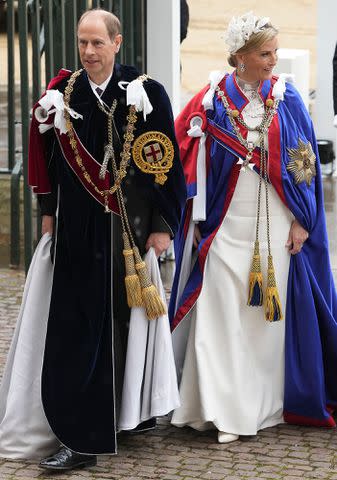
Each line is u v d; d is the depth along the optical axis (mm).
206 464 6871
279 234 7387
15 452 6973
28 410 6980
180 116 7504
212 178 7363
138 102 6680
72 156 6789
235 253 7324
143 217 6938
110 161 6801
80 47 6680
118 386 6984
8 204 12141
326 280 7594
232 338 7285
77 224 6789
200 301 7297
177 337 7418
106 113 6750
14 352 7145
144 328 6910
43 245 7070
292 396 7449
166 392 6922
